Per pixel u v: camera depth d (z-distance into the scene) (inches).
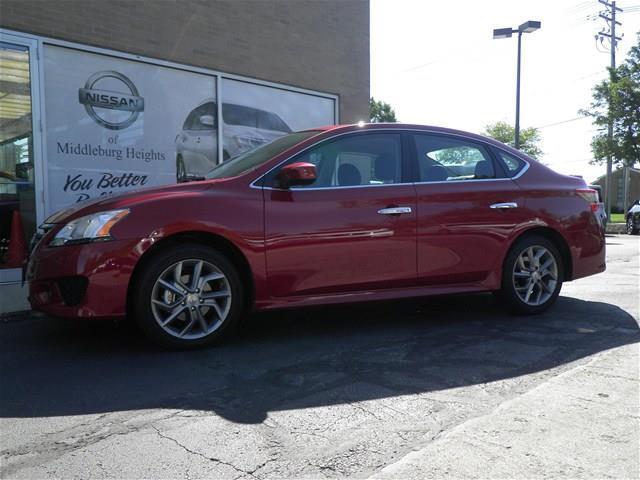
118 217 150.4
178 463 93.2
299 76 346.9
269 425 108.1
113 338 173.6
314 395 124.0
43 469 91.5
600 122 944.3
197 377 136.3
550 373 137.9
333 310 213.6
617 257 423.2
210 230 155.9
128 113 277.1
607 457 93.0
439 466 90.6
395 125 189.6
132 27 273.1
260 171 167.8
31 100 244.4
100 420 111.3
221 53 308.3
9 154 241.0
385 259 175.3
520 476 87.4
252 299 162.7
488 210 190.2
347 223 170.1
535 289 203.2
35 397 124.0
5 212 240.5
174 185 163.6
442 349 159.3
